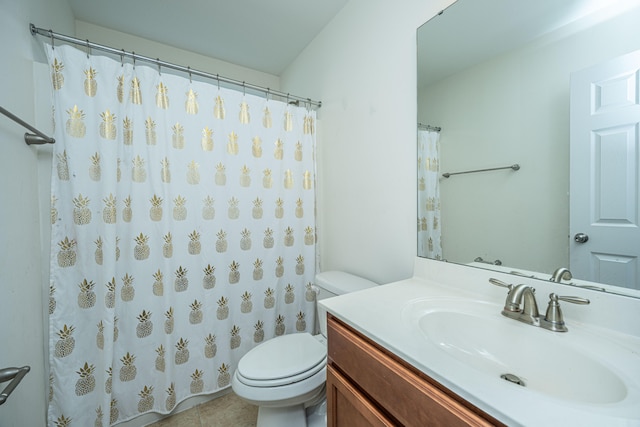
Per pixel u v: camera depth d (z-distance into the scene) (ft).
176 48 6.80
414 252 3.97
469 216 3.31
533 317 2.37
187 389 4.68
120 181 4.12
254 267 5.34
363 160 4.90
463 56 3.31
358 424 2.48
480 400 1.51
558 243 2.56
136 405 4.26
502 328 2.43
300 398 3.55
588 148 2.35
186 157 4.59
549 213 2.62
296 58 7.23
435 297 3.08
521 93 2.81
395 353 2.04
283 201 5.66
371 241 4.78
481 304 2.87
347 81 5.25
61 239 3.74
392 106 4.27
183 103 4.57
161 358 4.42
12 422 2.78
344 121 5.37
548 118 2.60
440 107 3.59
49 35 3.64
